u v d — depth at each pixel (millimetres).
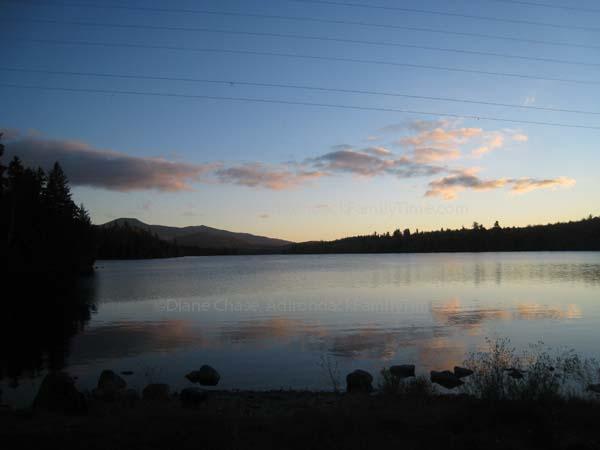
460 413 7621
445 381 13562
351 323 26516
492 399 8070
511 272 75688
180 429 7051
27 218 62062
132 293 48875
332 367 16359
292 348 19688
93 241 91875
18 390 13555
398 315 29641
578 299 37531
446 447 6270
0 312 33594
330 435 6797
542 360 16188
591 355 17469
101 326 26562
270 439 6633
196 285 59781
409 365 15492
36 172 78375
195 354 18719
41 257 63094
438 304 35688
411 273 78875
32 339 22375
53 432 7109
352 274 79875
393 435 6789
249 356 18266
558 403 8180
